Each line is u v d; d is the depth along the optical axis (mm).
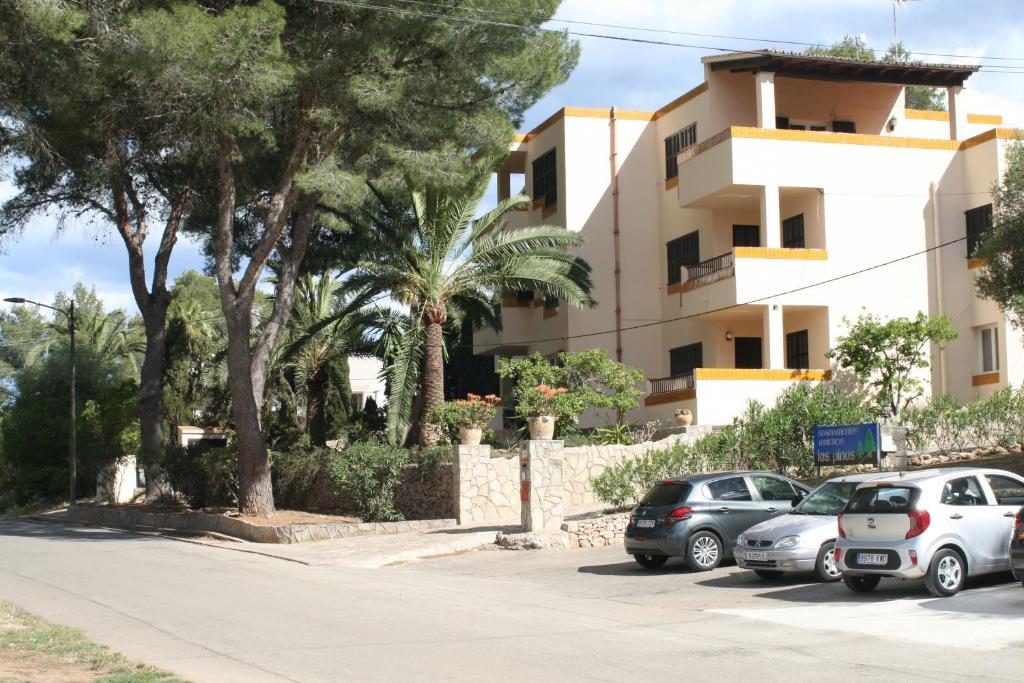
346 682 9273
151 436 34750
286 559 21047
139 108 25469
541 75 26234
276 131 27750
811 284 29922
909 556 13086
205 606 14406
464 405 26172
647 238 35469
